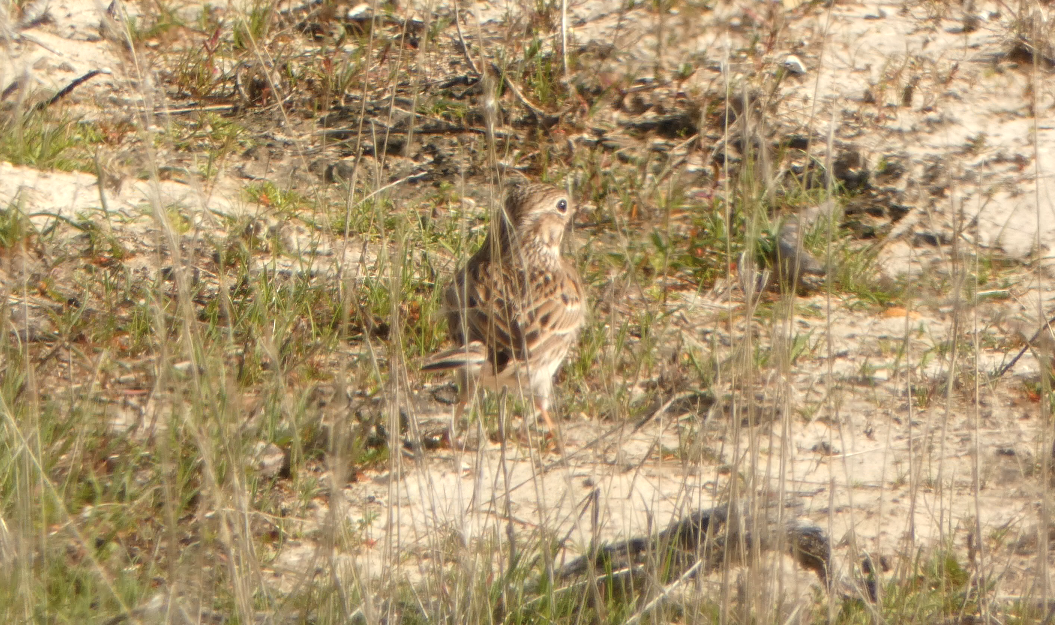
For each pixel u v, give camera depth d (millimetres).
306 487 8945
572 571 7945
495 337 9734
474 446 10000
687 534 8062
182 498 8367
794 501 8781
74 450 8703
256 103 16781
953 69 17859
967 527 8477
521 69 17250
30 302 11664
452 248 13422
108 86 16656
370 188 14156
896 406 10844
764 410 8281
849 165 15906
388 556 7316
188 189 14242
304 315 11805
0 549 7070
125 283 12008
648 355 11094
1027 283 13547
